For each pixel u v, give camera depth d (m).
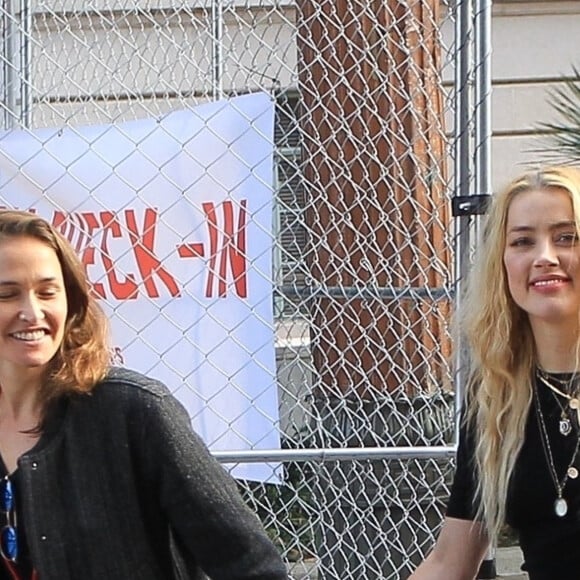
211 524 4.30
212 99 8.29
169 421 4.33
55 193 6.75
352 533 7.78
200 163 6.65
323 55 7.91
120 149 6.71
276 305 8.62
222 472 4.43
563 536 4.61
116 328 6.71
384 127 7.50
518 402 4.74
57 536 4.20
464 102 6.30
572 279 4.64
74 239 6.74
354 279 7.71
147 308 6.70
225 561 4.32
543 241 4.66
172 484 4.29
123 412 4.30
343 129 7.75
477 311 4.92
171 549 4.45
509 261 4.73
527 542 4.76
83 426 4.29
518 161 15.84
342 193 7.82
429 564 5.16
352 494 7.82
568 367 4.70
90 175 6.73
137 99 9.97
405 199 7.63
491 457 4.79
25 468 4.21
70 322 4.45
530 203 4.70
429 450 6.33
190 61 9.11
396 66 7.60
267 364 6.62
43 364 4.34
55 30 9.52
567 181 4.69
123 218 6.70
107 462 4.27
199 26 9.91
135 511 4.29
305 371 9.08
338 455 6.38
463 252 6.20
